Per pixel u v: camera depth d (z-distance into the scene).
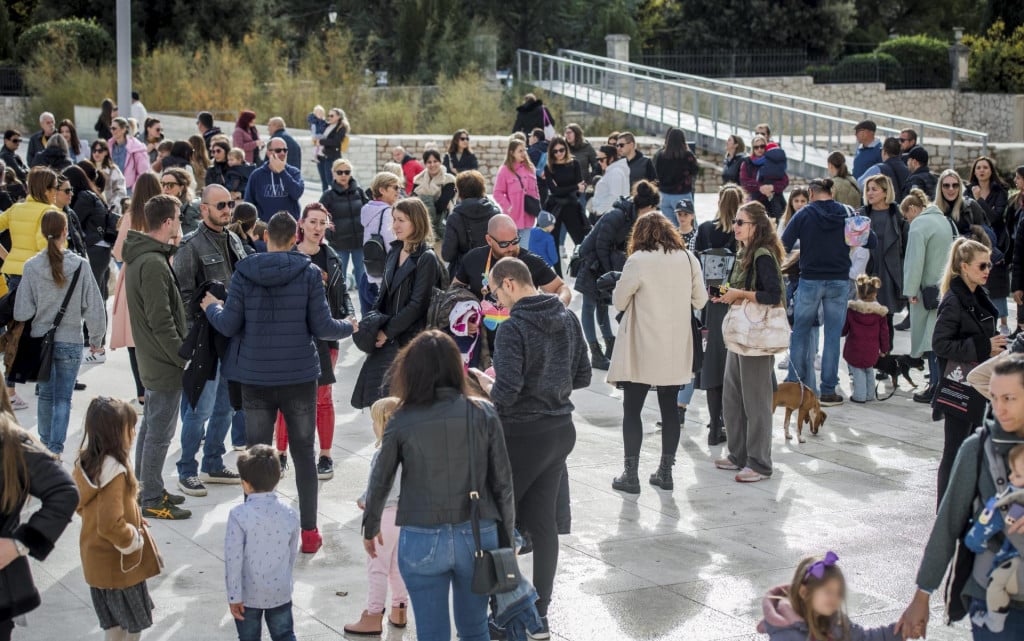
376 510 4.80
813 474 8.55
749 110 28.81
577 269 11.28
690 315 7.85
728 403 8.50
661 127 30.41
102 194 12.54
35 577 6.41
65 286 7.93
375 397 7.39
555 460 5.75
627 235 10.74
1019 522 4.22
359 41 37.84
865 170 14.73
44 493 4.06
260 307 6.50
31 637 5.64
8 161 16.38
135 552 5.12
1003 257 12.25
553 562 5.78
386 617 5.96
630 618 5.99
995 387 4.33
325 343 7.87
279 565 5.21
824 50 42.94
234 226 8.76
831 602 4.23
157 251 7.05
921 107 39.28
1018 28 38.44
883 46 41.53
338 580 6.41
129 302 7.05
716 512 7.68
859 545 7.12
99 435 5.02
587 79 34.91
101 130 20.55
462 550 4.75
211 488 7.86
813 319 10.05
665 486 8.06
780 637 4.31
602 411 10.08
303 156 24.91
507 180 12.81
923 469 8.72
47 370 7.92
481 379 6.07
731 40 42.16
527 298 5.73
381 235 9.82
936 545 4.51
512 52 40.50
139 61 30.92
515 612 5.05
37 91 31.92
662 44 44.22
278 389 6.57
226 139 13.43
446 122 29.98
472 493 4.74
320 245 8.00
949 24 48.53
